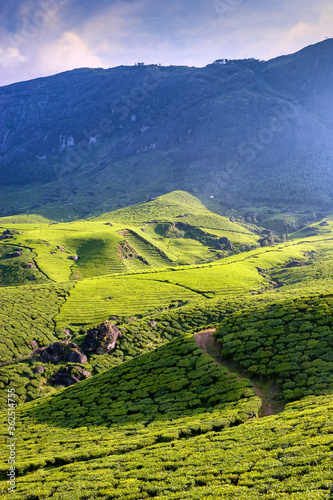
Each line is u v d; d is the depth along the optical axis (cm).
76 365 9019
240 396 4953
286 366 5353
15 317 11681
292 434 3152
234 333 6994
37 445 4906
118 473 3378
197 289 15625
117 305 13588
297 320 6594
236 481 2658
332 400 4012
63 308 13025
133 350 10231
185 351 7088
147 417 5172
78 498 3000
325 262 19125
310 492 2138
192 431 4162
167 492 2753
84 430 5206
